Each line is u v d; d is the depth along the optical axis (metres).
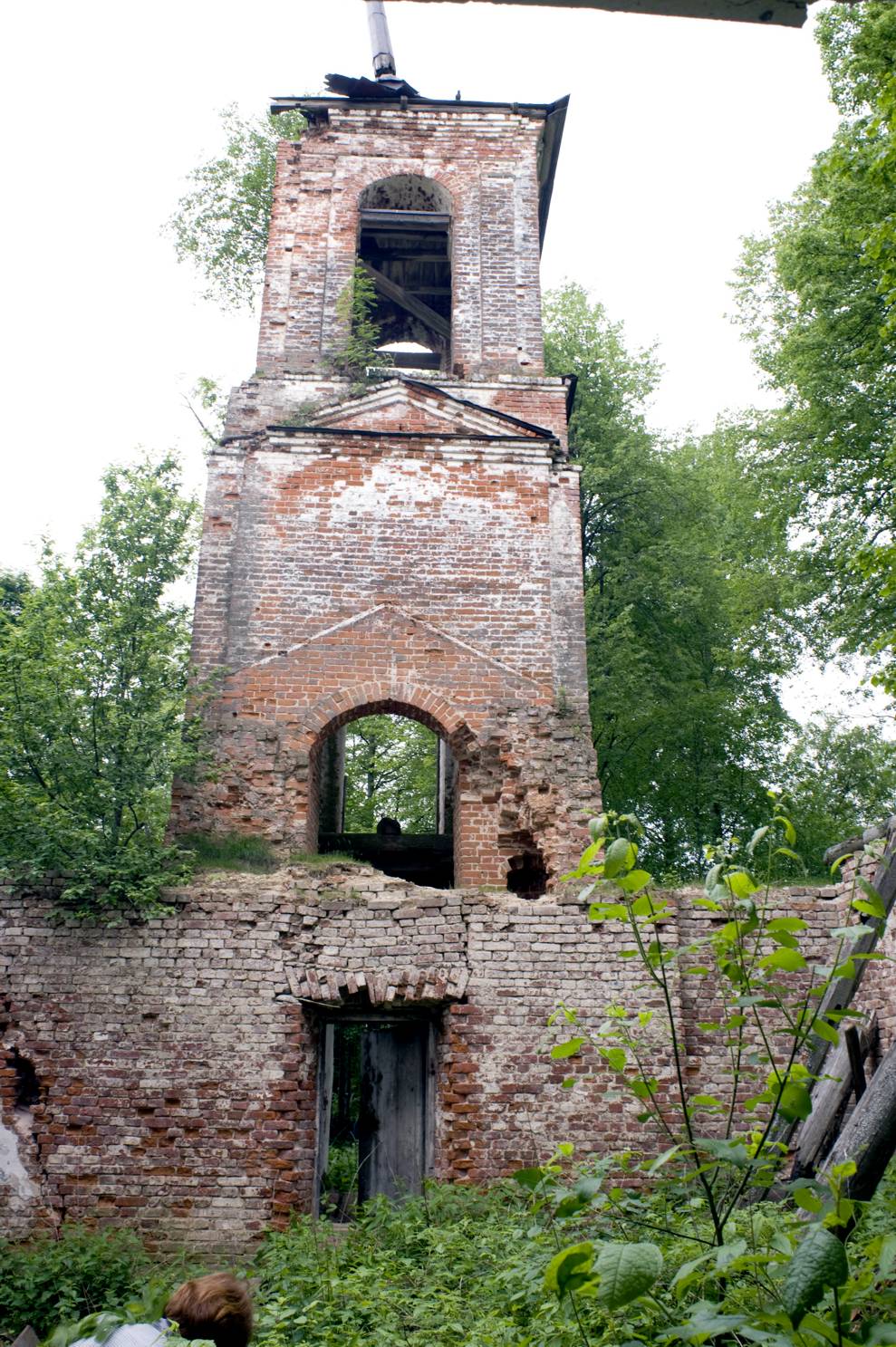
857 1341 2.66
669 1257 4.15
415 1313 6.26
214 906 9.94
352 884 10.45
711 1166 3.40
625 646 20.69
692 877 22.08
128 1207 9.10
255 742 11.96
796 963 3.50
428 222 16.28
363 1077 11.63
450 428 13.82
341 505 13.22
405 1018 10.80
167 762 10.27
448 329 17.23
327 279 15.27
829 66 17.05
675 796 22.86
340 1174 14.96
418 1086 11.21
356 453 13.47
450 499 13.37
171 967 9.75
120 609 10.64
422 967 9.91
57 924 9.81
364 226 16.42
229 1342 3.34
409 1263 7.28
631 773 22.86
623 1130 9.43
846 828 22.84
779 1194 5.44
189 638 11.09
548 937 10.05
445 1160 9.48
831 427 18.11
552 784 11.72
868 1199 3.88
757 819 22.64
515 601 12.97
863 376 17.53
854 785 24.00
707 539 23.84
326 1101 11.09
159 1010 9.62
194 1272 8.42
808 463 18.61
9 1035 9.51
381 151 16.20
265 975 9.77
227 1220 9.08
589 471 21.73
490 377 14.83
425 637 12.69
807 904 10.08
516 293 15.47
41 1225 9.01
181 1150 9.27
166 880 9.80
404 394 13.90
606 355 23.95
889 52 14.20
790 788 22.88
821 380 17.72
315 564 12.94
